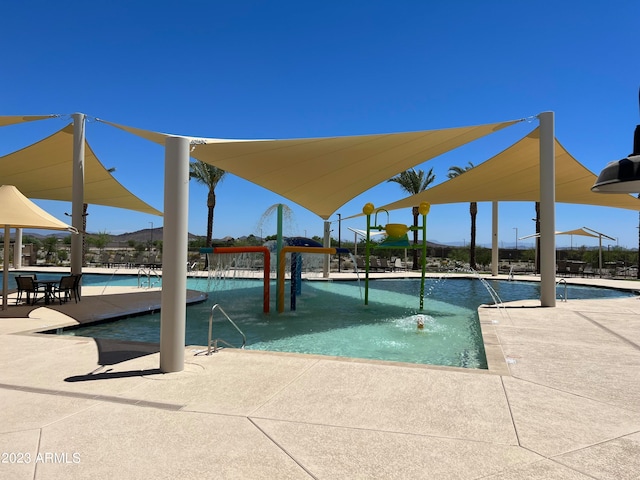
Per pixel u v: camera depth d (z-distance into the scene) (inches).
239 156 381.4
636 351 217.8
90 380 161.2
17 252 849.5
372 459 101.5
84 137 412.5
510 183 554.6
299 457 102.1
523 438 113.8
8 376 166.2
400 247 442.9
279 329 320.2
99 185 605.3
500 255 1238.9
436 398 144.3
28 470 94.6
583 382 164.4
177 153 169.3
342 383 159.0
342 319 365.1
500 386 158.4
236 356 197.5
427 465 98.7
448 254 1289.4
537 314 345.1
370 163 420.2
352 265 1136.2
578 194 582.6
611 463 100.1
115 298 427.5
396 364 185.9
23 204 353.1
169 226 170.2
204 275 776.3
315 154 385.1
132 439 111.0
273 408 133.8
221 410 131.9
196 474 93.7
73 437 112.0
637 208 612.4
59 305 371.6
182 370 174.1
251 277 725.9
